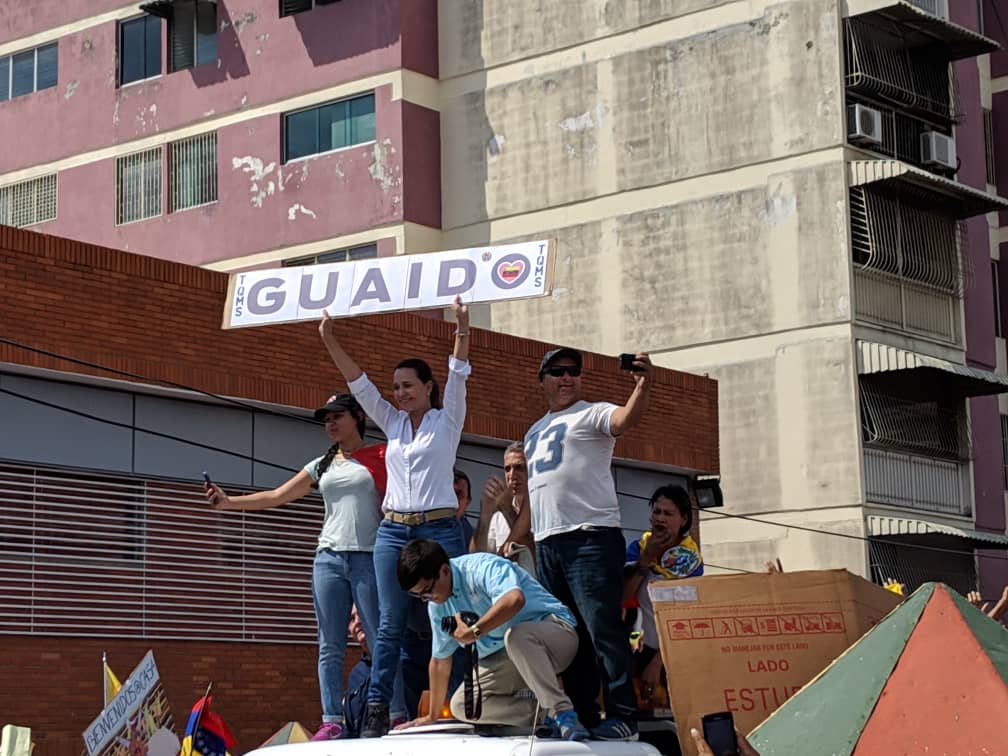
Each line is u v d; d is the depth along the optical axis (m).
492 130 33.75
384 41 33.59
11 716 16.73
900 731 6.99
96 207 36.81
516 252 9.47
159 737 11.56
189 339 18.19
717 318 31.06
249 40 35.22
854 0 30.19
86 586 17.50
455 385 9.72
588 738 7.77
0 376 16.88
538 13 33.66
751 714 8.05
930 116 32.41
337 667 10.59
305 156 34.28
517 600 7.89
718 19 31.66
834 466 29.59
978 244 34.25
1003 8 35.62
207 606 18.55
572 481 8.86
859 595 8.31
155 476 18.11
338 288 9.76
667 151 31.95
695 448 24.03
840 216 29.89
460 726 7.71
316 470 10.91
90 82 37.25
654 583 8.31
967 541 30.52
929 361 29.34
